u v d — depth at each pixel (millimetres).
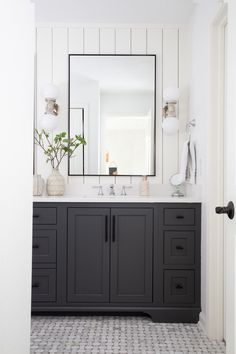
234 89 1406
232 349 1396
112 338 2752
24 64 1276
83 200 3102
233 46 1419
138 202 3098
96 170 3674
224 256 2717
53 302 3119
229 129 1463
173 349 2580
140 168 3672
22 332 1296
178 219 3094
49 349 2553
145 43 3688
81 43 3688
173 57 3691
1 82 1120
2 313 1144
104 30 3688
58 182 3475
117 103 3686
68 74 3678
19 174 1249
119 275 3115
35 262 3119
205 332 2863
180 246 3090
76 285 3125
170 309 3086
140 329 2936
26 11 1287
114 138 3686
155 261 3096
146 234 3104
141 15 3518
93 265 3125
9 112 1178
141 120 3686
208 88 2801
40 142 3676
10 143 1187
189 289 3088
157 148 3686
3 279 1146
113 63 3688
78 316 3201
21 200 1265
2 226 1136
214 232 2775
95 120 3688
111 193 3590
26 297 1318
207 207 2822
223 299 2748
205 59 2918
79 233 3121
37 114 3691
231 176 1433
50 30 3686
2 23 1128
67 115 3691
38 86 3691
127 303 3107
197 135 3213
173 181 3520
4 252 1151
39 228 3117
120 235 3113
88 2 3258
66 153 3666
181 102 3682
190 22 3529
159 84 3697
